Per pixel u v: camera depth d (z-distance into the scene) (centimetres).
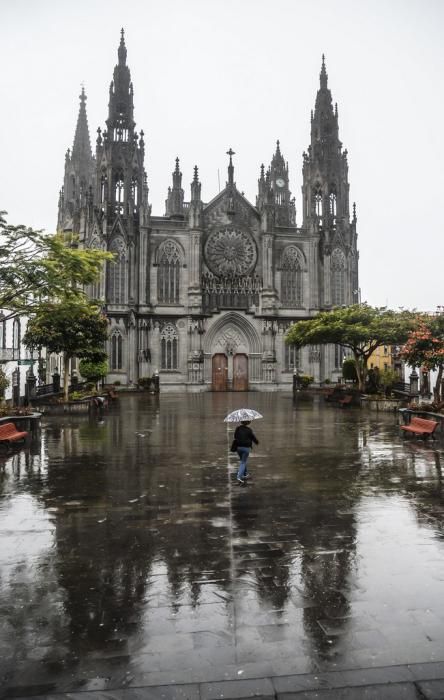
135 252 7069
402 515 1144
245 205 7512
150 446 2111
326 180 7700
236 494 1335
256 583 800
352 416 3350
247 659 605
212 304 7256
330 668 589
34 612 713
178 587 788
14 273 2238
